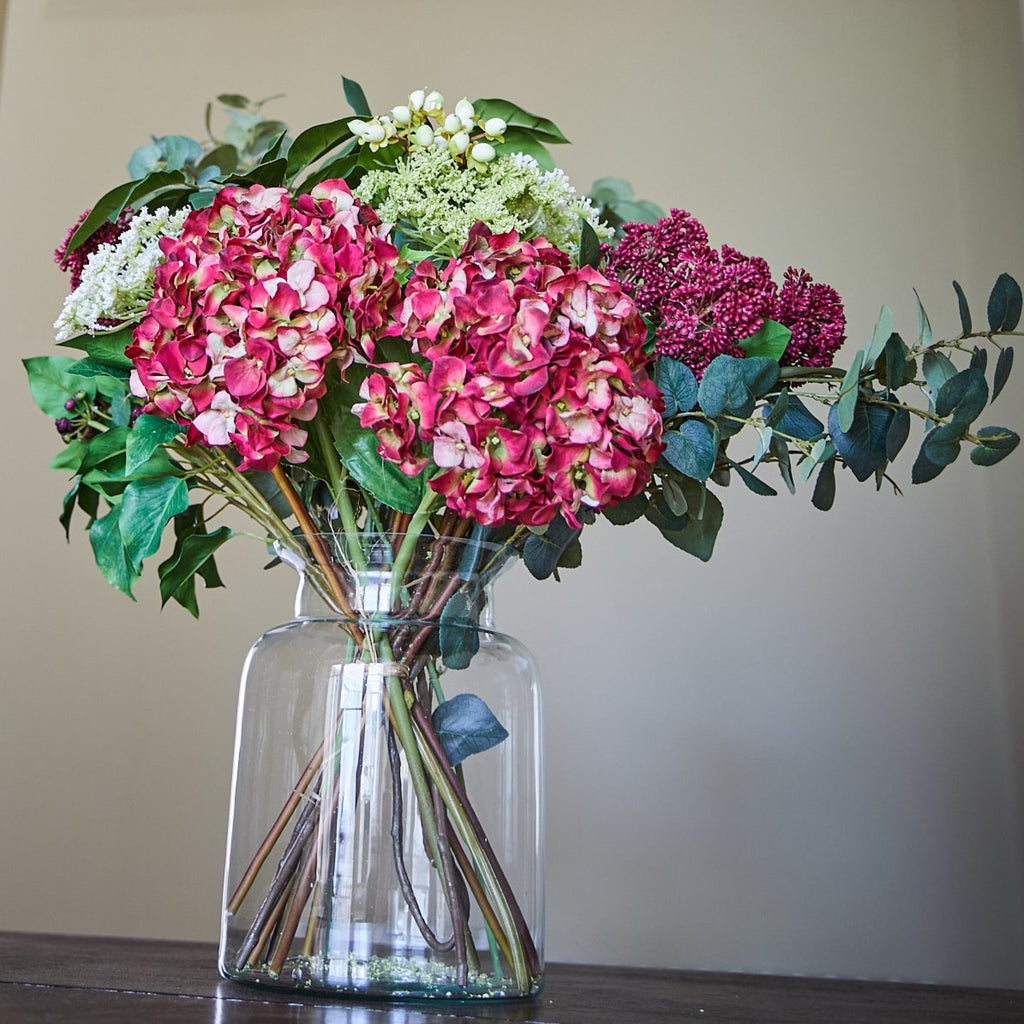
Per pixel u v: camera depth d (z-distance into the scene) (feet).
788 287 2.57
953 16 6.64
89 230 2.76
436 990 2.37
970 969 5.48
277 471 2.54
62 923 5.81
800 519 6.08
